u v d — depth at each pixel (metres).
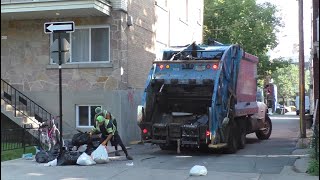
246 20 37.72
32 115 18.66
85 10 17.25
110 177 10.53
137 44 19.67
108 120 13.50
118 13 18.14
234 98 15.20
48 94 18.72
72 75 18.58
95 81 18.33
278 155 14.65
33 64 18.97
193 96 15.52
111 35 18.17
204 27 38.62
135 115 19.41
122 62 18.16
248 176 10.48
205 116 15.11
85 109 18.52
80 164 12.34
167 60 15.66
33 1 17.23
